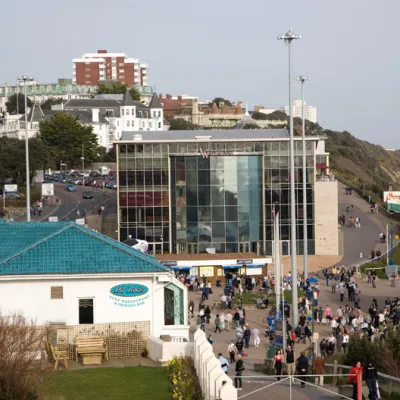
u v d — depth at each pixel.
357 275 193.50
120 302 82.38
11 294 80.19
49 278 80.50
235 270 186.25
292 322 126.31
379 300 163.00
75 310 81.31
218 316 126.62
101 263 82.50
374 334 115.94
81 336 79.44
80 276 81.00
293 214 130.00
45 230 89.25
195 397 65.31
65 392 65.69
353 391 68.81
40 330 76.56
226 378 59.62
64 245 83.94
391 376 72.31
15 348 63.31
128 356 80.19
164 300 87.88
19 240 87.25
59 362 76.00
